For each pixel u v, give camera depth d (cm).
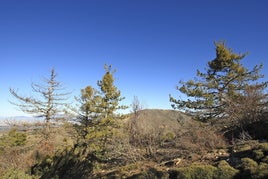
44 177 1092
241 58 2562
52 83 3394
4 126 3142
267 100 1595
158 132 1669
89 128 3119
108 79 3300
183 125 1847
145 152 1517
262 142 1192
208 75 2600
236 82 2522
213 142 1360
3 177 959
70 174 1160
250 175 834
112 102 3281
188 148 1380
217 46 2567
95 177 1291
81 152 1314
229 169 907
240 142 1284
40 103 3325
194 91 2462
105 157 1673
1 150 1683
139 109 1958
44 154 1322
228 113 1744
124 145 1570
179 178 934
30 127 3219
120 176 1219
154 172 1083
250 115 1548
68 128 3253
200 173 917
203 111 2452
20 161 1241
